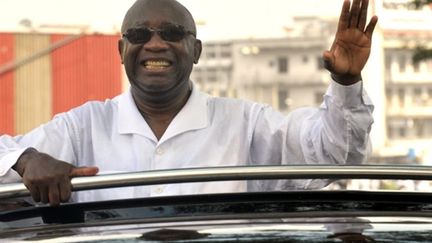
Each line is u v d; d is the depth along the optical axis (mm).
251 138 3729
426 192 2818
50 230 2596
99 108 3727
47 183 2814
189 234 2480
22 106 38156
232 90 65312
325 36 66250
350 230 2500
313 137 3562
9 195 2844
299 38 66625
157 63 3582
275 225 2529
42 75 38156
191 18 3689
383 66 59250
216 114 3721
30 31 38250
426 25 55625
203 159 3635
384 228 2527
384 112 61125
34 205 2871
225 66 65312
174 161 3627
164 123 3668
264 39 66188
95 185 2762
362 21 3262
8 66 32062
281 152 3703
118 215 2744
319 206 2754
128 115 3660
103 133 3674
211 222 2568
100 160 3646
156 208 2742
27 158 3031
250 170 2693
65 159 3643
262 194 2771
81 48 38156
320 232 2490
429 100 65625
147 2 3621
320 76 66375
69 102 38281
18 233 2594
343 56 3301
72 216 2760
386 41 57312
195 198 2768
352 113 3418
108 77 38000
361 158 3547
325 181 3498
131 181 2709
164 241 2453
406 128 64938
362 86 3393
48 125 3686
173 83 3594
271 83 66000
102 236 2490
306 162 3643
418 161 61969
